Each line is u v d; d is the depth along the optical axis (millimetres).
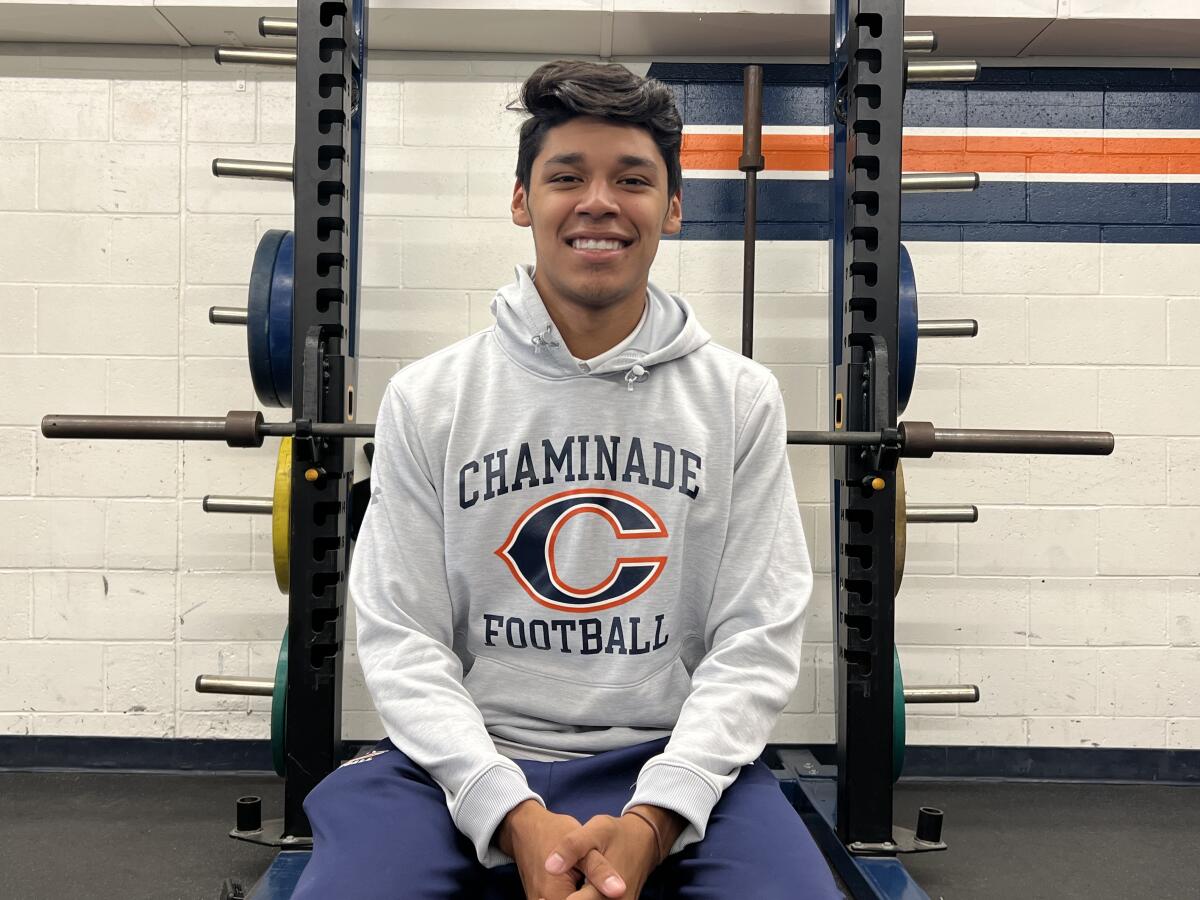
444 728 952
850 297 1668
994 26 2174
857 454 1666
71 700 2299
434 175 2314
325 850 891
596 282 1036
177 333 2305
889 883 1559
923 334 1999
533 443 1071
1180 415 2342
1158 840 1981
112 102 2291
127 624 2303
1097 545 2340
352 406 1738
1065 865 1853
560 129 1028
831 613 2322
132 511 2301
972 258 2338
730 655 1019
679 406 1086
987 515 2336
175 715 2309
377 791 953
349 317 1801
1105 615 2340
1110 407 2340
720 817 935
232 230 2307
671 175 1099
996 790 2271
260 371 1831
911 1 2121
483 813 888
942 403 2344
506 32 2209
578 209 1023
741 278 2330
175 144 2299
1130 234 2340
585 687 1037
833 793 2006
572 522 1053
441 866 876
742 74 2332
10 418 2289
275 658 2305
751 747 978
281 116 2309
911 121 2344
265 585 2307
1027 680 2342
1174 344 2340
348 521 1807
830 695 2328
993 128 2342
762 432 1101
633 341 1093
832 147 1854
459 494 1065
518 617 1047
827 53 2309
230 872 1766
